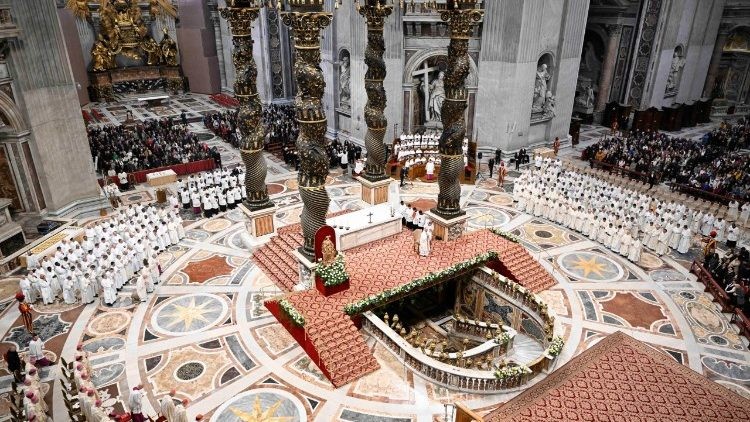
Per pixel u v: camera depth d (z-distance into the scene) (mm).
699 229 23297
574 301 17812
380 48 20609
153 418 12602
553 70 32031
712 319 16922
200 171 30359
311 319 14898
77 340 15664
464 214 19656
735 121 41688
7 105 21000
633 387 13922
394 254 18688
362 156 31703
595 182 26250
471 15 16359
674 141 33719
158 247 21047
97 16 47125
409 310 19047
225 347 15297
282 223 23281
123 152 30812
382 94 21406
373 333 15398
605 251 21406
